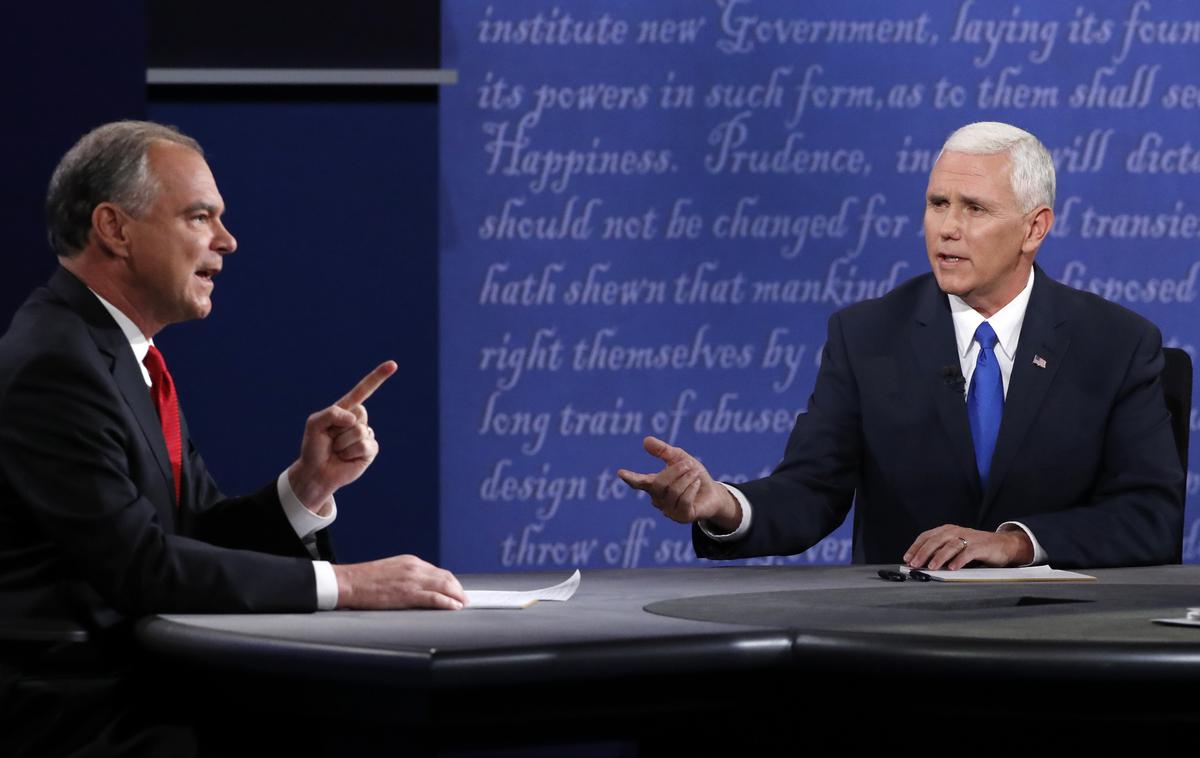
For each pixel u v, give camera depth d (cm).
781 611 263
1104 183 651
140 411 300
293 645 220
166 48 609
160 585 265
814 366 646
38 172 574
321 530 331
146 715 268
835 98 643
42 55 577
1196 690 211
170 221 310
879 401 423
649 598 291
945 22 646
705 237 641
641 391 640
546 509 637
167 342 612
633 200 638
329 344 622
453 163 630
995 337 419
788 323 645
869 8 643
